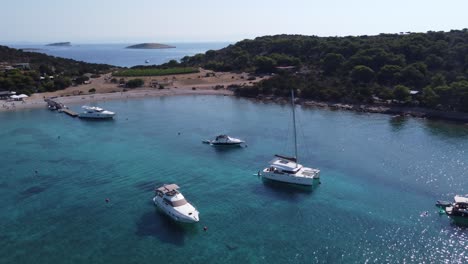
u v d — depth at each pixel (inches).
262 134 4608.8
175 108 6338.6
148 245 2206.0
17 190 2947.8
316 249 2177.7
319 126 4913.9
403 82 6565.0
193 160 3698.3
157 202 2659.9
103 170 3395.7
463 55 7007.9
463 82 5428.2
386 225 2423.7
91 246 2191.2
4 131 4788.4
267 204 2741.1
